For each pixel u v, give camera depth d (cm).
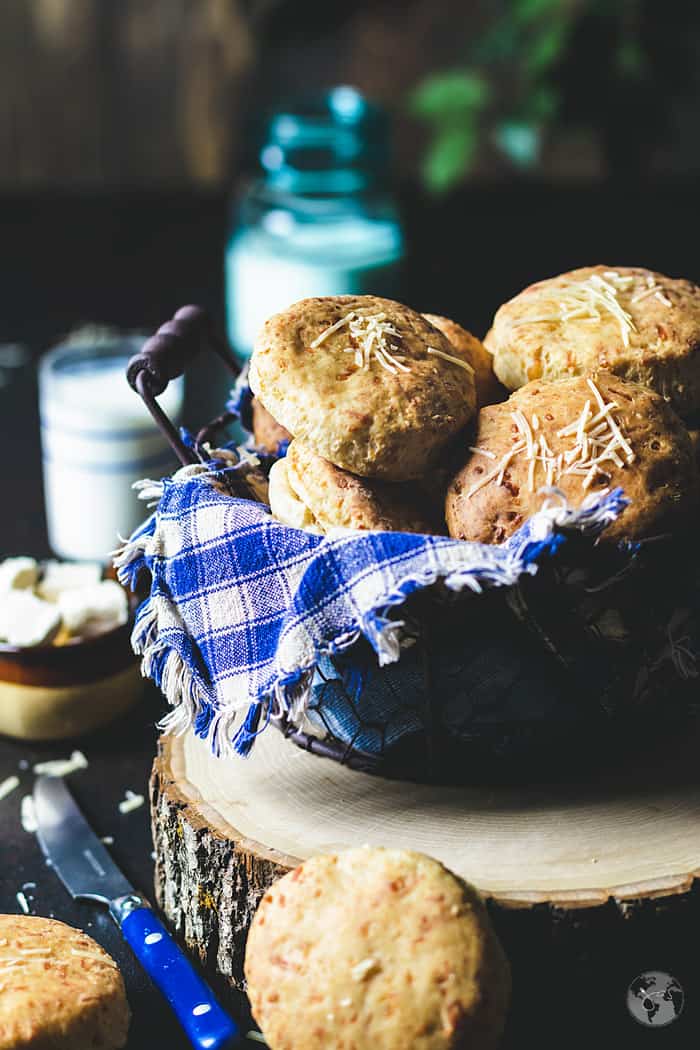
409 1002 53
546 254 131
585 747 61
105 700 73
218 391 107
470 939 54
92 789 71
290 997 54
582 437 58
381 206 101
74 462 84
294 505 60
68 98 152
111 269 135
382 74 151
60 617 72
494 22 145
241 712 66
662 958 58
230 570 59
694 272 127
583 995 58
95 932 63
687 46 111
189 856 61
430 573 55
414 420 58
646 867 58
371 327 60
